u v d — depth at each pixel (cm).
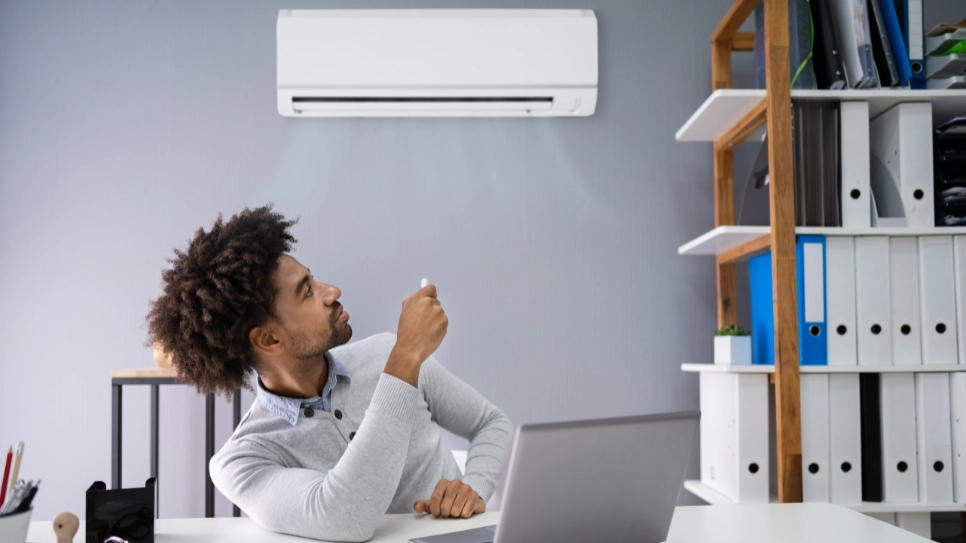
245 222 116
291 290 112
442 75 240
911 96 192
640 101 254
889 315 191
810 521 104
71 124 247
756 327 214
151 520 93
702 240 207
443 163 250
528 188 251
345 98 244
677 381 249
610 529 84
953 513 222
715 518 106
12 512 79
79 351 242
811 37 198
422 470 125
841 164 195
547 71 242
